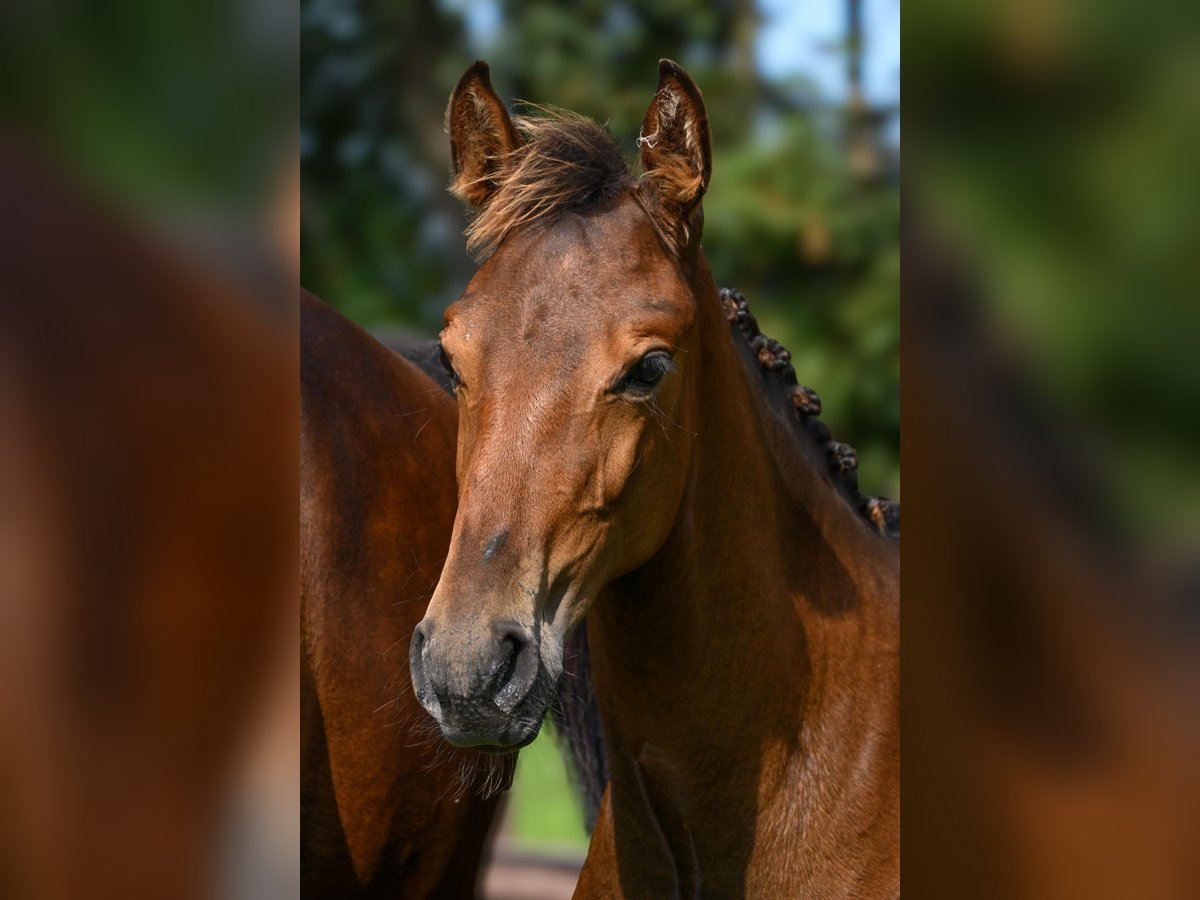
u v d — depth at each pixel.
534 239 2.34
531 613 2.12
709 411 2.52
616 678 2.58
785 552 2.71
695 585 2.49
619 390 2.21
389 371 3.54
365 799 3.20
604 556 2.27
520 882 5.80
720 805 2.62
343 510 3.17
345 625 3.13
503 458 2.16
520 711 2.08
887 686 2.75
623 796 2.70
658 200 2.45
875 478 6.23
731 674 2.55
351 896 3.28
